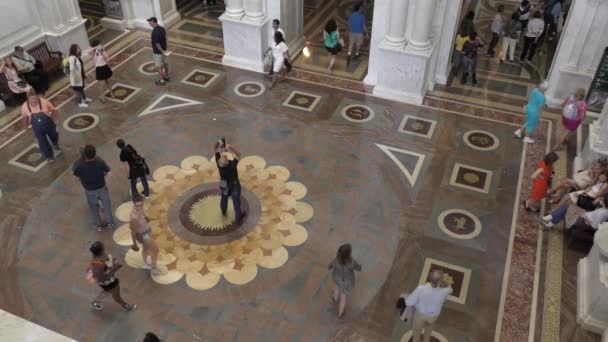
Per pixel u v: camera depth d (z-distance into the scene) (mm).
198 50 13742
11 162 9805
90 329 6930
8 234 8312
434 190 9359
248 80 12508
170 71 12805
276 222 8602
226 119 11094
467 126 11047
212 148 10227
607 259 7020
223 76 12648
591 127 9695
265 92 12062
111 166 9703
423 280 7691
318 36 14633
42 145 9555
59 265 7820
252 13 12281
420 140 10609
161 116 11156
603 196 7961
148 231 7215
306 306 7289
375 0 11211
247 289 7512
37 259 7910
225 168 7812
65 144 10273
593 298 6988
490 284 7672
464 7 13164
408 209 8938
